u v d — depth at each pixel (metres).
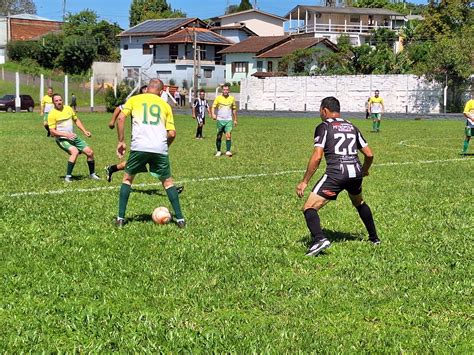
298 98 54.00
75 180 12.31
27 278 5.77
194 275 5.94
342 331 4.65
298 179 12.74
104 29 81.62
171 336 4.46
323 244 6.67
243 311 5.08
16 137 23.36
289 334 4.52
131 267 6.18
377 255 6.79
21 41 74.88
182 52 71.75
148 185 11.60
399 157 17.30
